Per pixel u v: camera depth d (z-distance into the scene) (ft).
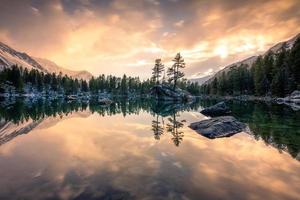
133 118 98.12
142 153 39.37
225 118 67.05
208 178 27.78
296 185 26.07
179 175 28.71
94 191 23.89
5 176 28.22
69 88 513.86
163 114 116.57
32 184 25.70
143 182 26.30
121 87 542.16
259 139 51.60
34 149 42.45
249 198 22.72
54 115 112.47
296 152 40.42
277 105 168.86
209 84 453.17
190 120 90.63
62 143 47.85
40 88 474.08
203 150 41.70
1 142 49.37
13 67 413.80
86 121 87.56
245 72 357.82
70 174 28.86
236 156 37.83
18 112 129.49
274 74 282.15
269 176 28.76
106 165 32.55
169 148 43.16
